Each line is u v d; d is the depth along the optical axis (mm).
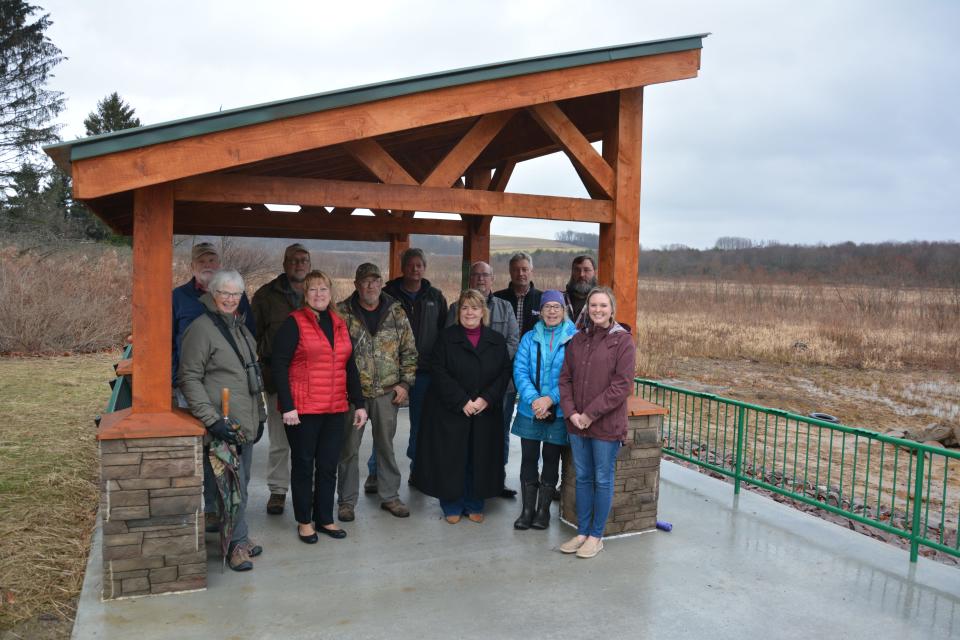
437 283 32531
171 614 3330
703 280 44844
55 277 14766
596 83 4129
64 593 3643
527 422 4516
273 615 3354
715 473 7176
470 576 3846
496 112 4094
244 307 4375
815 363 17375
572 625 3344
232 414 3680
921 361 17938
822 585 3857
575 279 5512
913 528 4195
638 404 4551
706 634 3299
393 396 4695
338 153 4852
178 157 3229
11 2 30734
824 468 8047
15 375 10453
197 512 3525
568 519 4672
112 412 3742
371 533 4426
